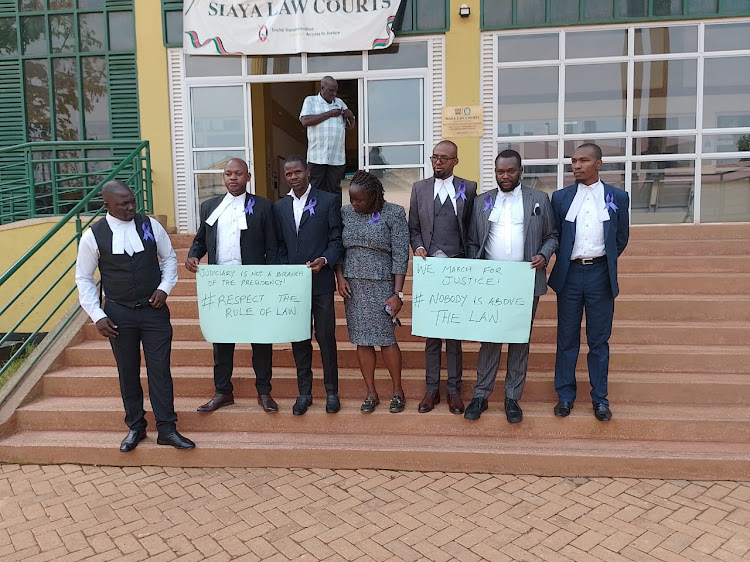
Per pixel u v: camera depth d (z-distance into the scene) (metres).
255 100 8.05
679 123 6.40
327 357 3.68
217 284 3.59
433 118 6.56
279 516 2.98
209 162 6.82
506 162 3.31
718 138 6.38
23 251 5.87
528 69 6.46
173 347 4.43
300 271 3.53
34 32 6.80
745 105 6.30
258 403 3.93
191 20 6.50
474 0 6.38
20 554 2.69
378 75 6.55
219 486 3.31
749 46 6.23
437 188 3.59
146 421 3.77
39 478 3.45
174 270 3.60
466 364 4.23
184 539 2.79
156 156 6.77
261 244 3.69
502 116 6.54
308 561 2.61
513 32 6.39
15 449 3.62
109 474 3.50
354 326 3.59
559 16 6.33
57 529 2.89
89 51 6.75
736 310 4.46
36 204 6.95
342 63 6.60
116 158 6.42
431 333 3.52
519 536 2.77
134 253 3.35
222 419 3.78
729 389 3.73
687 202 6.48
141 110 6.73
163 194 6.80
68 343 4.47
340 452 3.49
